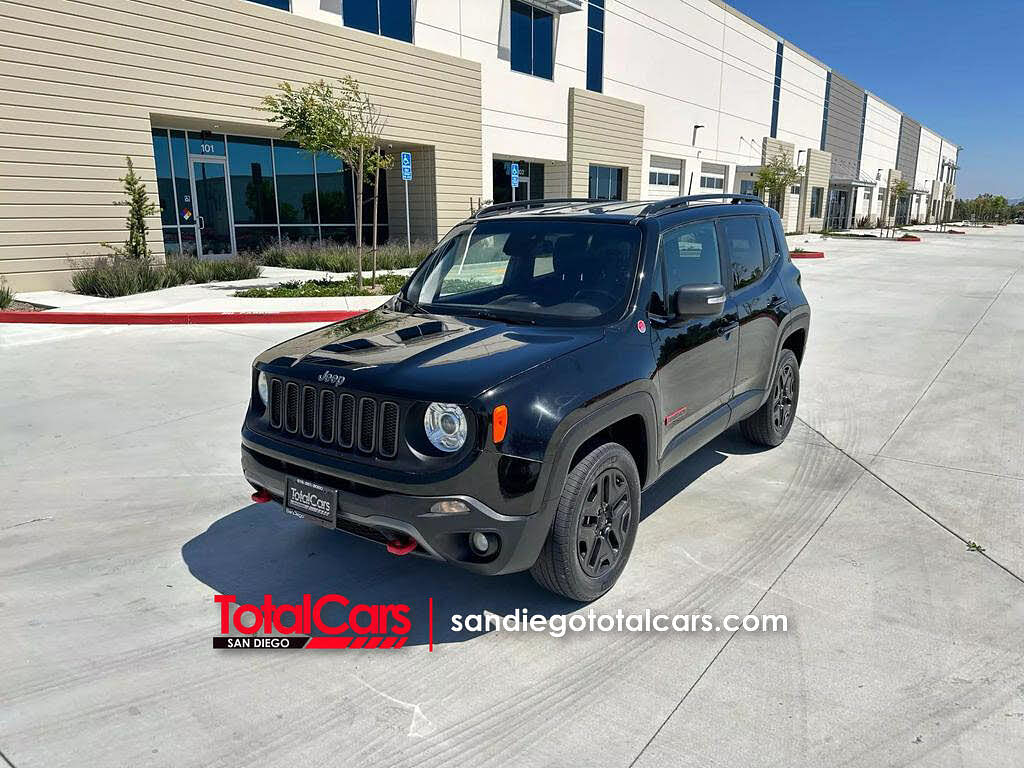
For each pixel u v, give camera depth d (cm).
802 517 428
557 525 306
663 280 383
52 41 1268
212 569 369
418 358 311
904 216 8050
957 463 518
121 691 276
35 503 447
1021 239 4612
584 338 334
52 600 338
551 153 2523
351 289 1322
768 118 4134
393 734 254
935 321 1150
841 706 266
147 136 1425
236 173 1789
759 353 482
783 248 555
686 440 398
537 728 257
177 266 1426
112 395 682
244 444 345
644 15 2894
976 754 241
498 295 395
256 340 936
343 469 296
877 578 357
